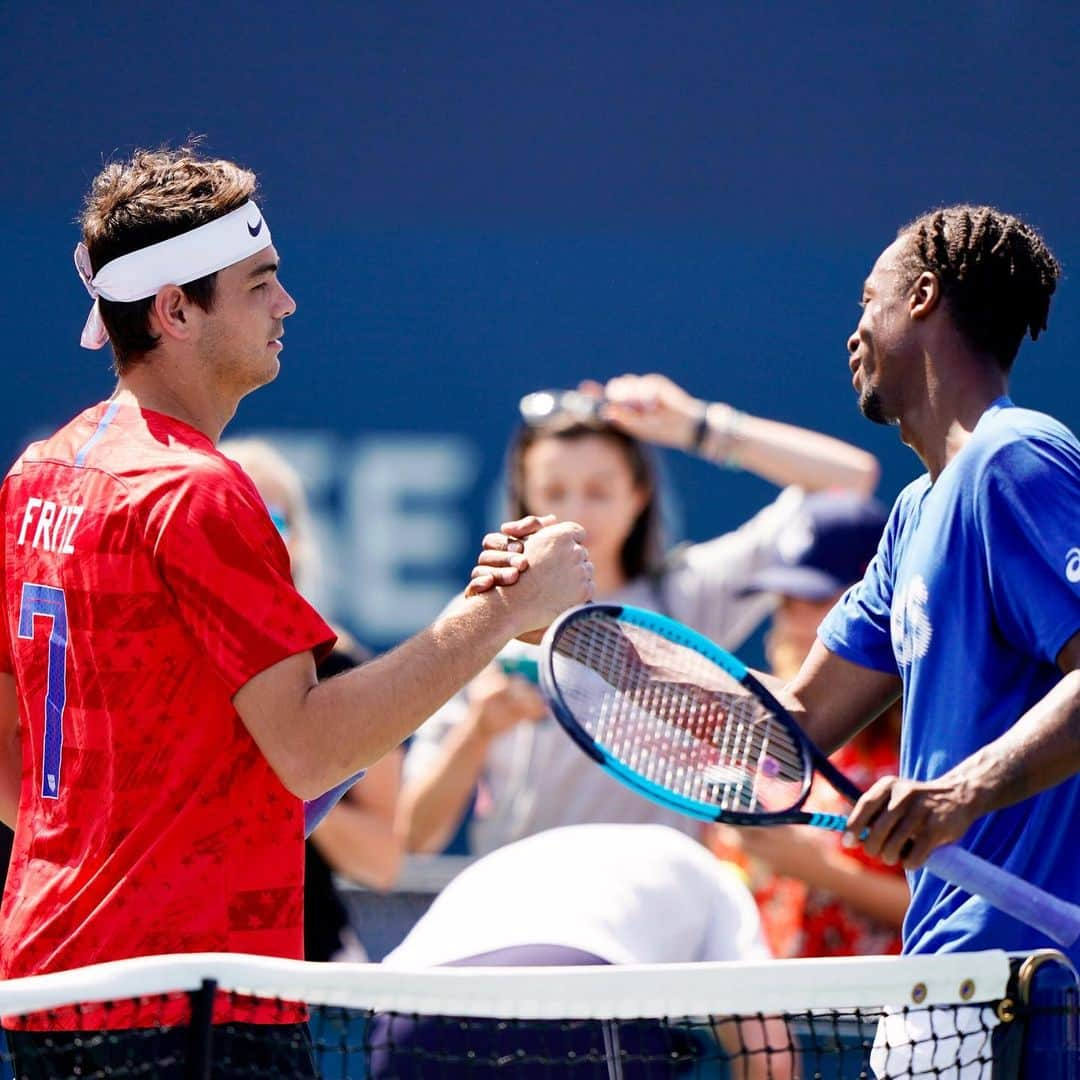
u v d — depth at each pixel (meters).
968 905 10.05
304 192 23.47
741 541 18.83
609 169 23.56
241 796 9.83
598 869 12.13
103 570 9.78
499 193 23.56
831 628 11.26
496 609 10.27
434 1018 11.01
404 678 9.84
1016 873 9.88
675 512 22.64
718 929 12.35
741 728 10.19
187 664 9.74
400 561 23.19
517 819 17.55
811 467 19.36
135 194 10.48
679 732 10.16
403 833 17.75
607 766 9.38
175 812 9.70
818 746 11.05
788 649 17.92
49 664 10.12
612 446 18.33
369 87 23.47
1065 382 23.58
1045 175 23.55
